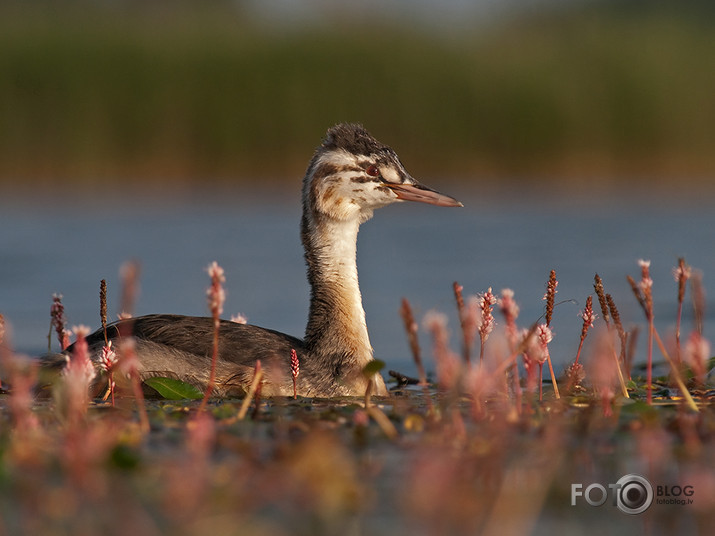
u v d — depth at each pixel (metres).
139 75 33.22
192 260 21.16
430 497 5.90
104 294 9.50
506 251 22.42
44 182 32.66
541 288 17.67
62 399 7.46
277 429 8.00
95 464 6.48
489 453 6.89
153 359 10.16
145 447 7.40
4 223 26.64
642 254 21.48
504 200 32.19
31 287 17.95
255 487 6.22
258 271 20.08
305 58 34.34
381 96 34.41
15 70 32.66
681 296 9.12
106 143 33.06
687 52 37.28
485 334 9.00
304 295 17.75
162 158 33.31
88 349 10.18
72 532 5.61
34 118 32.72
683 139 35.53
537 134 34.88
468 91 34.66
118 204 30.41
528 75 35.44
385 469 6.79
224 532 5.57
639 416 8.37
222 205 30.47
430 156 34.75
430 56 35.34
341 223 11.14
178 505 5.90
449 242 24.22
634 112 35.16
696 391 10.02
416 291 17.72
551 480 6.61
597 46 36.75
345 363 10.62
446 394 9.12
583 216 28.55
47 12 38.72
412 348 7.96
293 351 9.95
